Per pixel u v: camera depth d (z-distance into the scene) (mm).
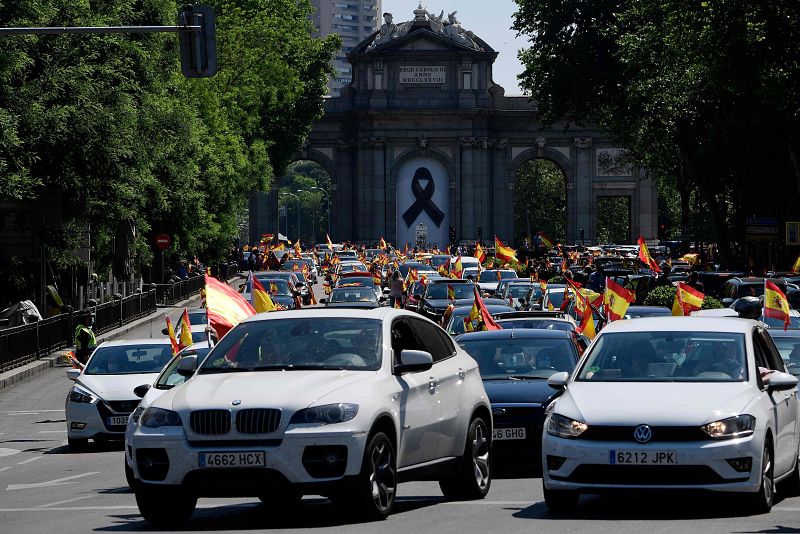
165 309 123188
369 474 22781
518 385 33719
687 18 86688
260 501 28422
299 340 25000
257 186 159875
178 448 22359
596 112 134000
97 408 42875
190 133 99500
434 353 26922
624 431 23438
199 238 142000
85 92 78625
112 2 89000
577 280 115875
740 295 74688
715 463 23078
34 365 74688
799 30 81750
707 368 25609
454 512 25125
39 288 95875
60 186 82750
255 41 155500
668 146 128875
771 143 106562
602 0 127250
